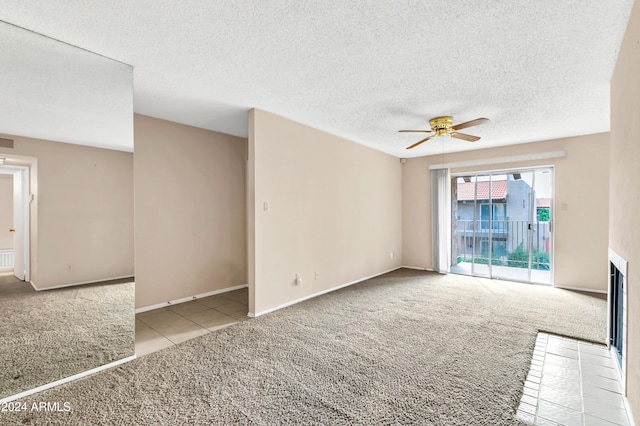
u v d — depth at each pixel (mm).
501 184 5750
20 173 2240
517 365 2459
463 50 2311
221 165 4723
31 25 1981
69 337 2398
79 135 2430
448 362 2504
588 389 2178
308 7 1813
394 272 6152
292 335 3043
